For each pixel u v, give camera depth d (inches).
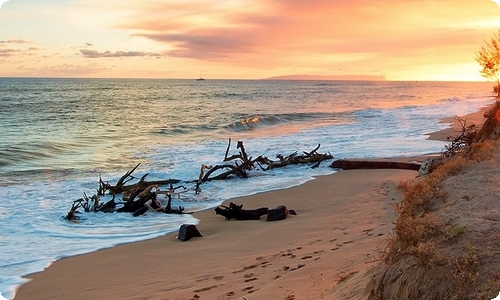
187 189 658.8
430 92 5027.1
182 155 931.3
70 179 711.7
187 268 340.5
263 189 658.2
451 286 159.2
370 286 195.2
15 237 442.3
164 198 613.0
